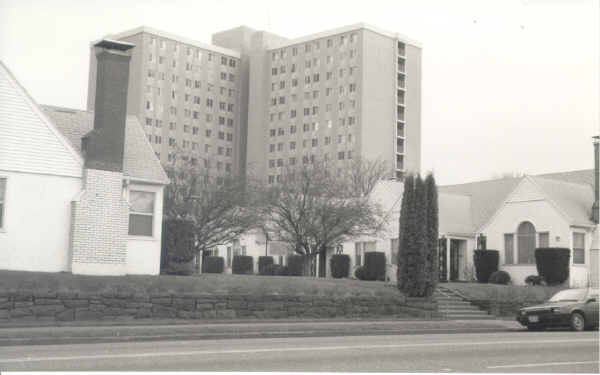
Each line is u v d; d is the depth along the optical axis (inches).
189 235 1251.8
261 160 5265.8
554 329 1077.1
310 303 1117.1
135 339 768.9
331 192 1498.5
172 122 5251.0
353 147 4768.7
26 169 1064.8
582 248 1567.4
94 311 939.3
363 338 824.9
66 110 1280.8
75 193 1098.1
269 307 1076.5
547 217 1578.5
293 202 1491.1
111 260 1107.9
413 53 5059.1
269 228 1568.7
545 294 1406.3
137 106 5108.3
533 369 561.6
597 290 1062.4
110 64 1133.1
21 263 1053.8
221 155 5497.1
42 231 1071.0
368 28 4835.1
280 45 5285.4
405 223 1254.3
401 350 667.4
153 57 5182.1
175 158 2001.7
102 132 1120.2
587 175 1857.8
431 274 1238.9
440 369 552.4
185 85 5329.7
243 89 5615.2
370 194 1835.6
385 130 4859.7
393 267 1694.1
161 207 1208.2
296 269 1895.9
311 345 703.7
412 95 5027.1
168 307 993.5
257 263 2268.7
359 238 1775.3
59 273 1022.4
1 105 1053.8
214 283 1072.2
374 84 4827.8
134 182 1181.7
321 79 5004.9
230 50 5590.6
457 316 1246.9
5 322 869.2
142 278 1034.1
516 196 1643.7
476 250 1649.9
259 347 676.1
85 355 590.6
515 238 1628.9
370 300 1175.6
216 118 5487.2
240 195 1525.6
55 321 897.5
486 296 1348.4
